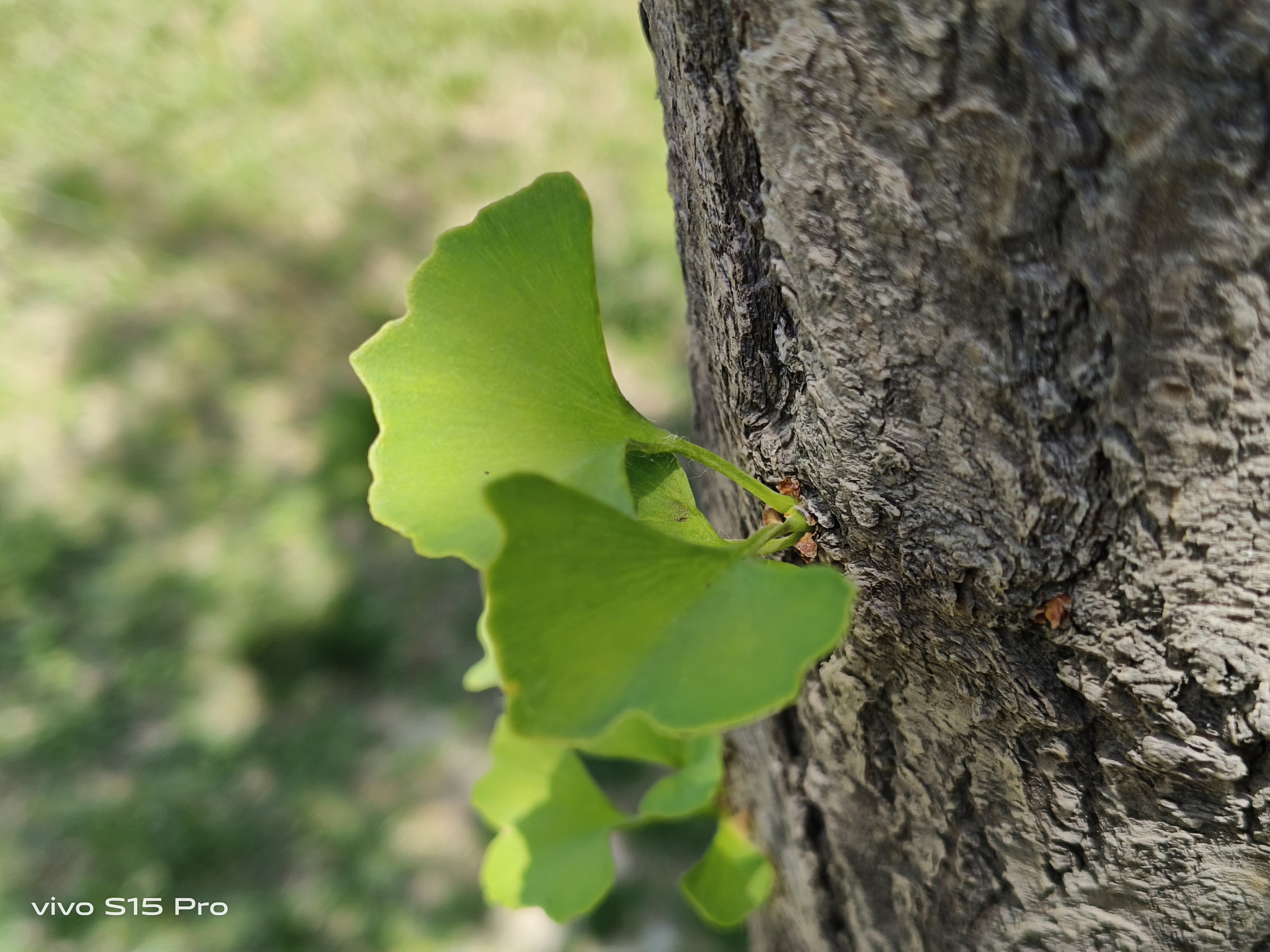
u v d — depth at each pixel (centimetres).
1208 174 11
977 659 15
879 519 14
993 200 12
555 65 73
